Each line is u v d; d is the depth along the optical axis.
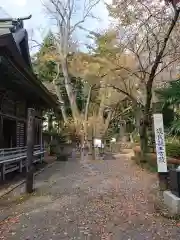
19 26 13.84
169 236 5.56
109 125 35.19
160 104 9.88
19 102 15.80
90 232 5.91
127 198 8.78
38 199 8.84
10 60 8.75
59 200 8.70
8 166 12.64
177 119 9.74
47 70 36.03
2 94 12.60
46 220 6.73
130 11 15.87
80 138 30.56
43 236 5.73
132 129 39.72
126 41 19.41
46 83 34.38
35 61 35.59
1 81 11.66
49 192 9.90
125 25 16.80
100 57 20.94
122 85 20.81
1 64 9.53
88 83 29.27
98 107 34.91
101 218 6.81
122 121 38.22
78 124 30.73
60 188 10.64
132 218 6.73
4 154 12.23
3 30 11.72
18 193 9.73
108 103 30.12
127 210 7.41
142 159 16.48
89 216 6.99
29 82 11.71
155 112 9.84
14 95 14.51
